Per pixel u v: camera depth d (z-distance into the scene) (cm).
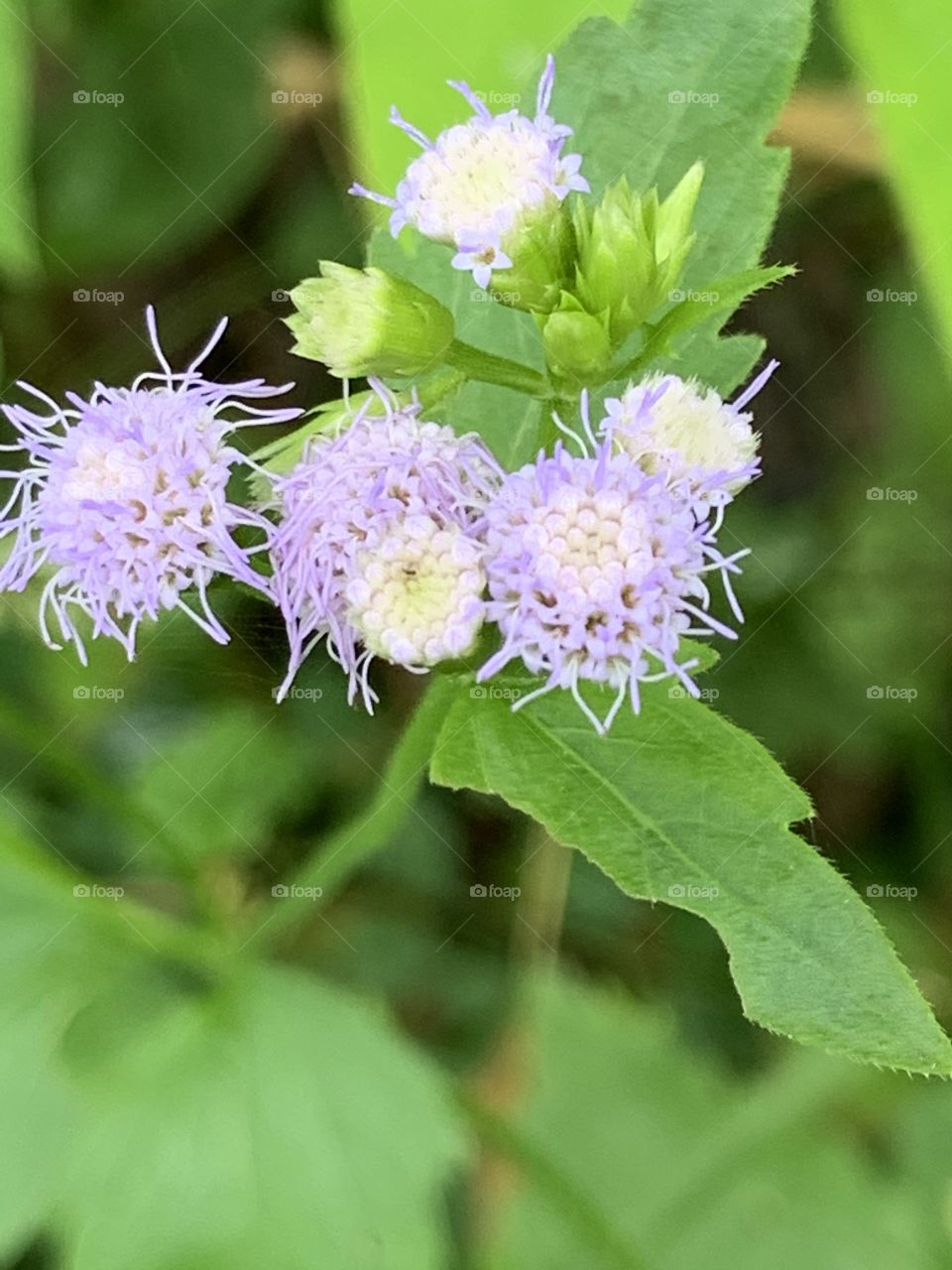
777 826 6
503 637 6
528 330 7
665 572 6
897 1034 6
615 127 7
